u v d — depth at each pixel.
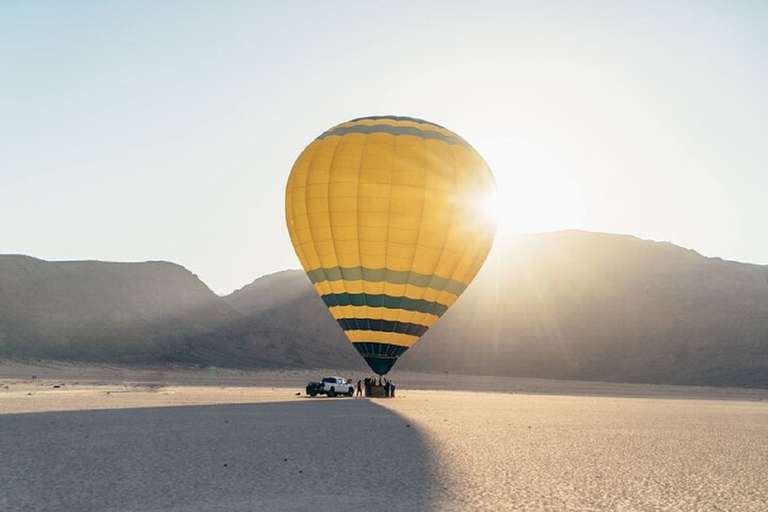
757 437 32.47
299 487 16.31
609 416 45.59
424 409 46.22
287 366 168.88
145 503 14.38
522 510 14.36
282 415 37.66
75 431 27.44
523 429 32.97
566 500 15.51
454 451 23.42
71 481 16.67
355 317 53.47
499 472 19.14
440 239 51.41
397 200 50.31
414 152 51.22
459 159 52.66
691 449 26.47
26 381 88.31
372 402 54.16
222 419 34.28
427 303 53.19
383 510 14.08
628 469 20.53
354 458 21.19
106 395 56.81
